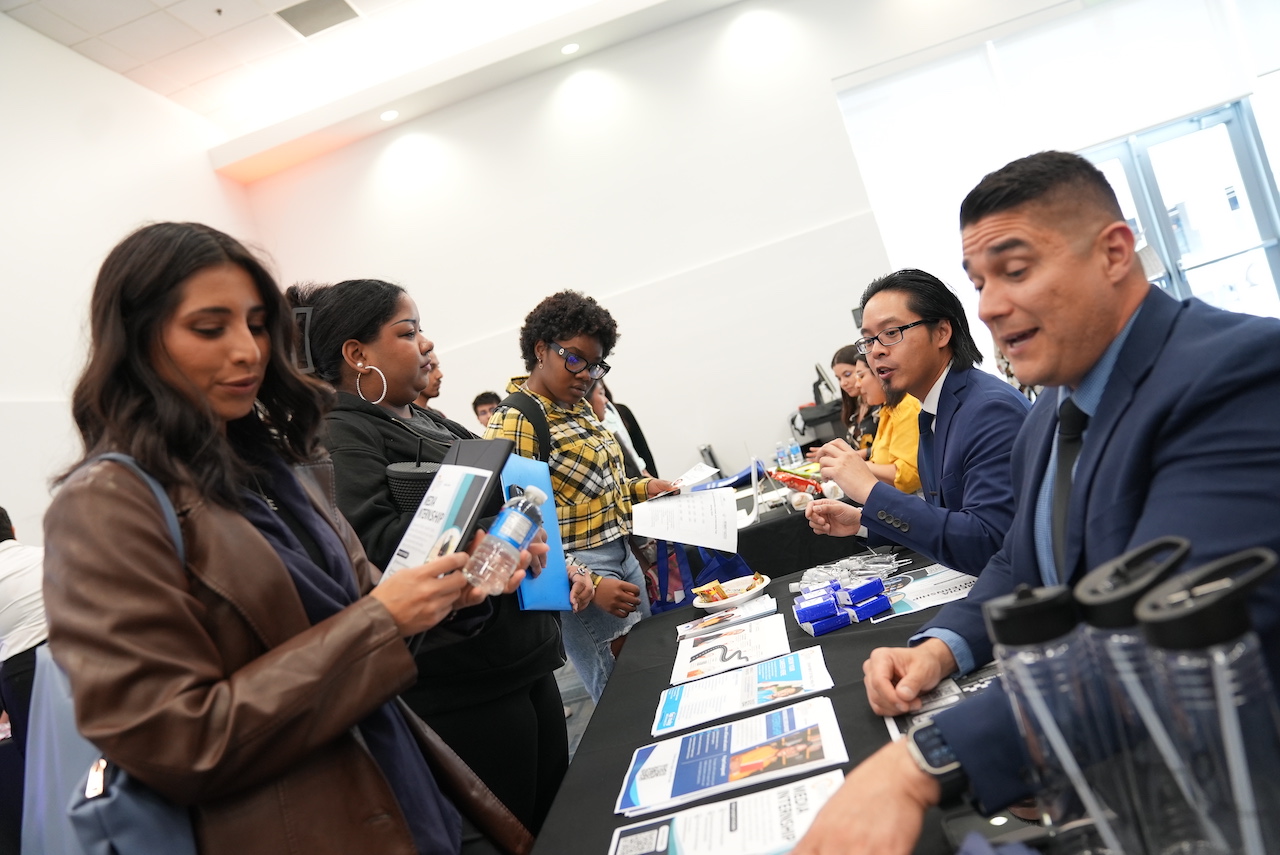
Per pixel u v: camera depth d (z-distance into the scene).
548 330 2.38
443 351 7.13
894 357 1.84
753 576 2.23
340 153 7.24
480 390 7.11
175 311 0.95
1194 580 0.56
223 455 0.97
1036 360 0.93
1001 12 6.55
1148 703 0.57
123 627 0.84
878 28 6.66
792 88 6.73
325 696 0.90
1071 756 0.61
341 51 6.77
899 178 6.77
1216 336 0.84
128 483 0.91
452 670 1.57
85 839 0.84
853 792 0.81
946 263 6.76
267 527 1.03
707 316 6.80
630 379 6.89
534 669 1.67
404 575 1.00
